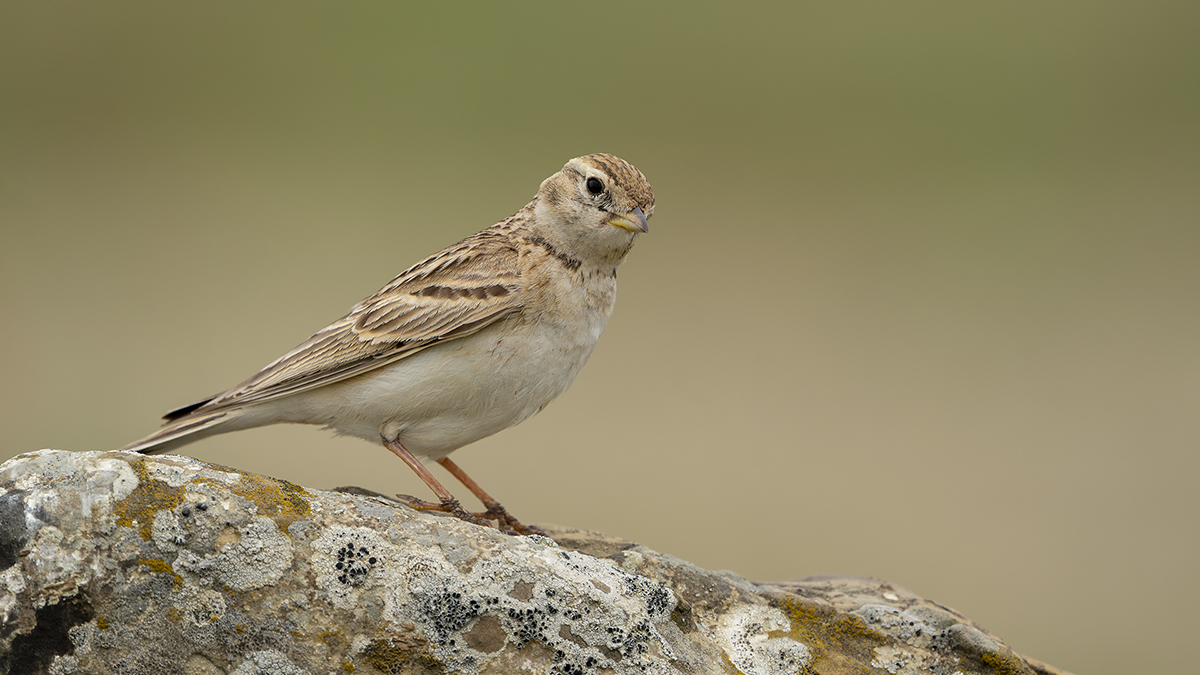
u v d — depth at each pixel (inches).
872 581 491.2
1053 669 421.7
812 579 503.5
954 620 420.2
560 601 335.6
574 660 331.9
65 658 301.6
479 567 334.3
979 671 401.1
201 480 322.7
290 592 315.9
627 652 338.3
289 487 335.3
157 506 311.9
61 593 301.0
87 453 322.7
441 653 322.3
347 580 321.4
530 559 344.2
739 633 392.2
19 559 301.3
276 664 310.5
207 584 310.2
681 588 401.4
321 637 315.0
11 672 299.6
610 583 352.5
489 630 327.6
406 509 355.6
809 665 387.5
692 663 357.4
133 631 304.8
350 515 334.6
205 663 308.7
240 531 316.2
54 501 307.3
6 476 310.5
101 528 306.2
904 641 406.0
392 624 320.2
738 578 461.7
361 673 315.6
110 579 303.6
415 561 329.4
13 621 298.4
